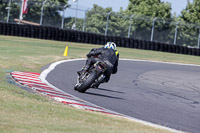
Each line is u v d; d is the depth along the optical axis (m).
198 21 191.12
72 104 26.28
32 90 30.19
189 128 24.58
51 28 110.06
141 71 62.50
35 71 43.81
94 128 18.39
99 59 31.03
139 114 27.17
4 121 17.42
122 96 35.50
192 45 137.12
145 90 42.56
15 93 26.44
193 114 31.05
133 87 43.75
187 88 49.56
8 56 55.88
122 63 71.06
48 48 82.44
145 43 118.50
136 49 115.25
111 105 29.36
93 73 31.12
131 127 20.12
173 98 39.31
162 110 30.72
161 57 98.31
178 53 121.31
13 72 39.59
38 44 89.81
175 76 61.88
